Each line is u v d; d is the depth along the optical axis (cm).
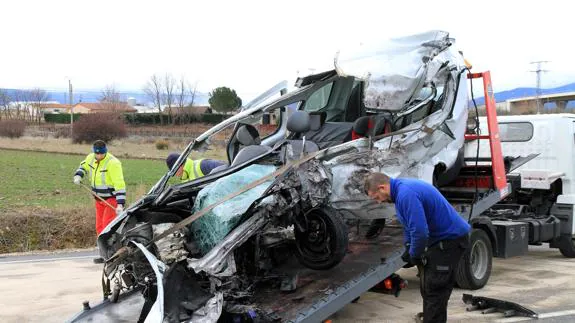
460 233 508
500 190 805
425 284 516
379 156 606
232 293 502
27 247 1125
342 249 543
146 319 427
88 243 1180
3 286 791
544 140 970
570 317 634
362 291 563
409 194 489
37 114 6900
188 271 469
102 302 550
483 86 777
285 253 585
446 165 725
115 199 931
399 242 655
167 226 526
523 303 693
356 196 584
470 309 664
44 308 677
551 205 984
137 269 509
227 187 539
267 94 743
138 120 6119
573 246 984
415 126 660
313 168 543
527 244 861
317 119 729
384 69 609
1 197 1631
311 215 556
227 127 698
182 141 4394
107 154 927
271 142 770
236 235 495
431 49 654
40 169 2639
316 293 543
